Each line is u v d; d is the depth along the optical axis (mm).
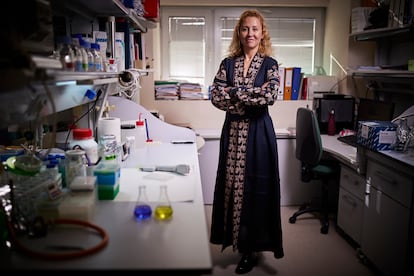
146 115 2736
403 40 3361
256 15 2393
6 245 1085
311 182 3775
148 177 1752
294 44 4262
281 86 3873
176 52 4203
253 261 2652
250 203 2434
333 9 4023
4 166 1506
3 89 943
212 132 3719
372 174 2518
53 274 948
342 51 3873
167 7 4094
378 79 3475
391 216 2295
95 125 2205
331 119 3637
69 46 1323
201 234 1154
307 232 3188
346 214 2967
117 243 1090
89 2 1900
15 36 1001
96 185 1428
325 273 2541
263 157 2375
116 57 2291
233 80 2410
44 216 1211
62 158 1587
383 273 2393
